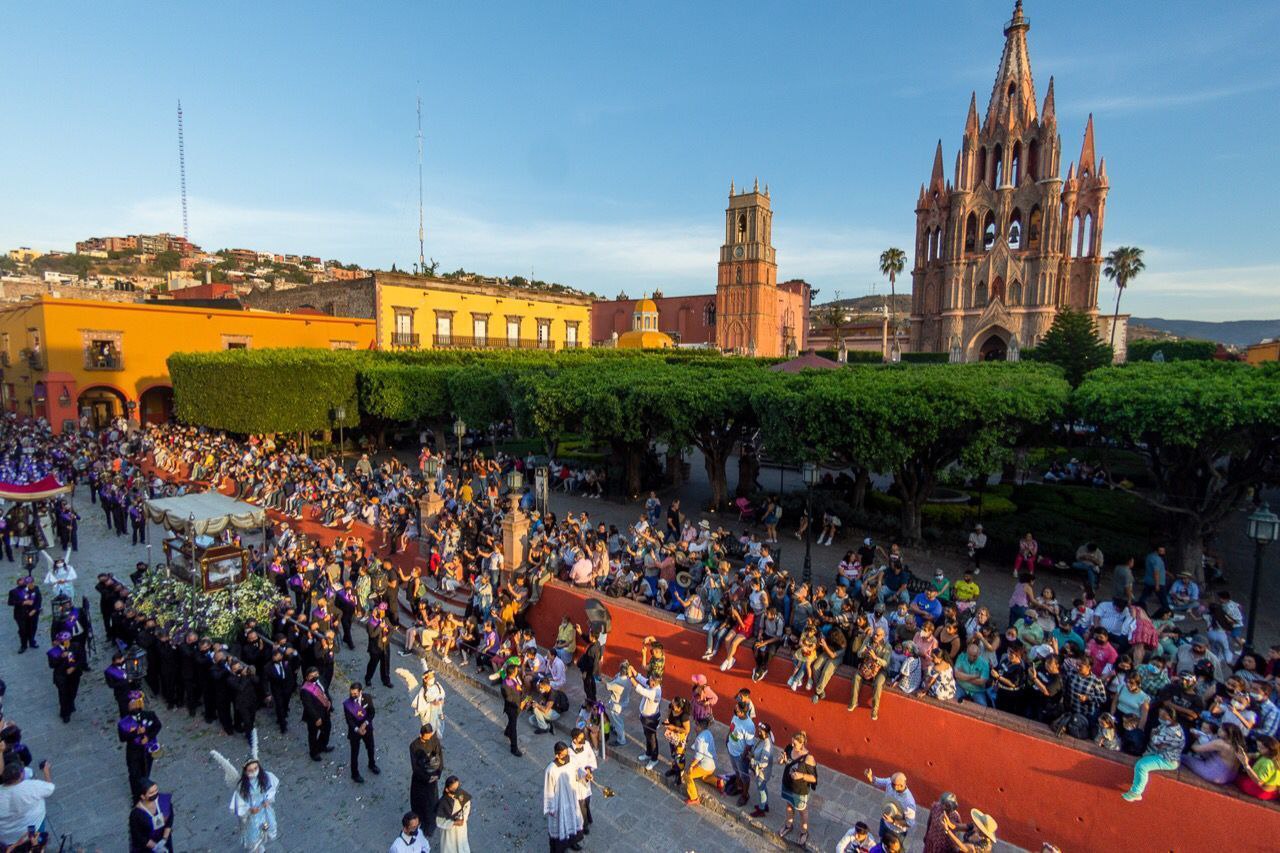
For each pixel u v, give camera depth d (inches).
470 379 1192.2
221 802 398.9
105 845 359.3
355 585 655.8
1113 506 880.9
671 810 400.2
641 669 539.5
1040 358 1813.5
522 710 504.7
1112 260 3152.1
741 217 3294.8
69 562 801.6
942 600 512.7
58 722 477.1
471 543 733.3
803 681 449.1
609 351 2110.0
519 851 363.3
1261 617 585.0
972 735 386.9
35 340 1428.4
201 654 479.8
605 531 673.6
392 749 457.4
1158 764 329.7
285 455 1170.6
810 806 397.7
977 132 2655.0
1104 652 405.1
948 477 795.4
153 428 1373.0
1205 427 558.3
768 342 3420.3
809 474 588.7
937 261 2869.1
